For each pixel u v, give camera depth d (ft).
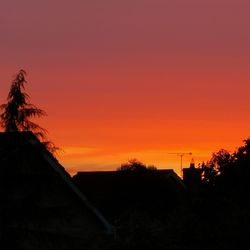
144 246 78.07
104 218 113.60
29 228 78.79
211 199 100.17
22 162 78.59
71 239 85.40
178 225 84.94
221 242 83.10
